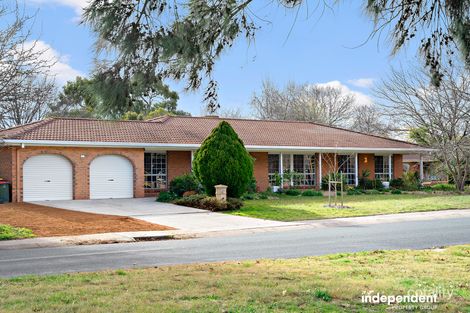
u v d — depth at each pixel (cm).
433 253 1002
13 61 1317
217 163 2250
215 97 598
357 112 5528
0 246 1234
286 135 3322
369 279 721
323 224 1714
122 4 496
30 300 597
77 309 550
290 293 629
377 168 3606
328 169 3359
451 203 2394
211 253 1090
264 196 2739
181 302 581
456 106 3098
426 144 3462
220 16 558
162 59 520
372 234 1417
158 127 3022
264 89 5619
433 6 560
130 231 1505
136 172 2666
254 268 830
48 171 2459
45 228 1540
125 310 544
